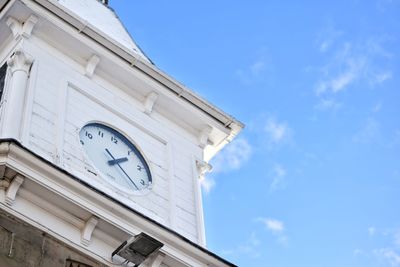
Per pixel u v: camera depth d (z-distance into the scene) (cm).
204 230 2502
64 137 2325
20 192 2034
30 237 1988
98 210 2105
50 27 2530
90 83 2556
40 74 2420
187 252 2219
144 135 2589
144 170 2495
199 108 2750
